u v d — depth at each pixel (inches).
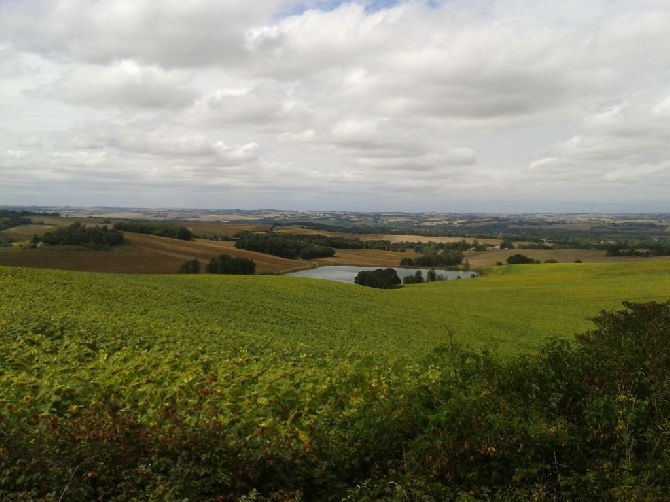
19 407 383.9
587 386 393.4
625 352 461.1
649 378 399.9
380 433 333.7
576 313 2128.4
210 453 286.7
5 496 237.1
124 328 836.6
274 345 859.4
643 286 2876.5
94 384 445.4
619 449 333.1
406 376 547.2
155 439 296.4
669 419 347.9
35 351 623.5
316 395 471.5
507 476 309.1
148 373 546.9
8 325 756.6
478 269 4552.2
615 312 607.8
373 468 313.9
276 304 1509.6
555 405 368.8
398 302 1956.2
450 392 369.1
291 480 291.6
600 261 4534.9
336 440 342.0
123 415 341.4
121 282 1514.5
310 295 1803.6
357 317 1471.5
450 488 296.7
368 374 546.3
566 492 295.0
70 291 1233.4
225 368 601.9
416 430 334.6
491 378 402.0
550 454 322.0
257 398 452.8
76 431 300.0
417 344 1176.8
